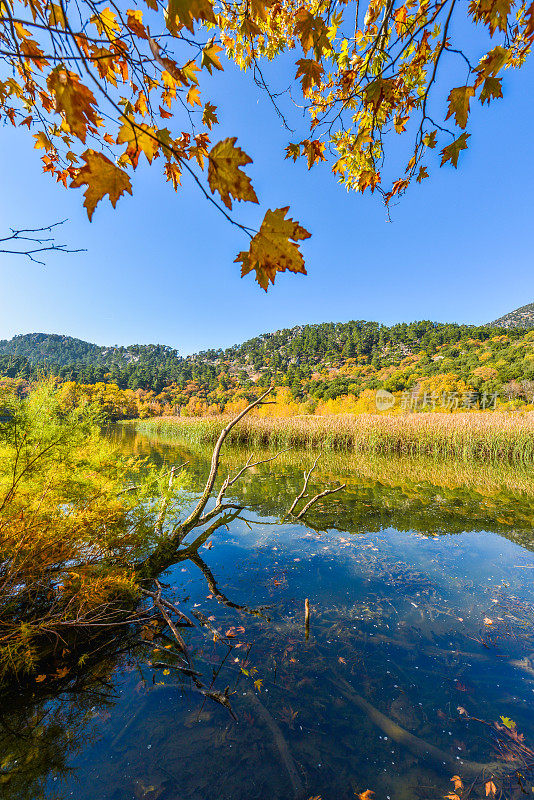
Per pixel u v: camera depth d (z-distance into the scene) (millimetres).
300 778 1520
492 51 846
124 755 1609
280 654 2293
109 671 2137
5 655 1881
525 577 3391
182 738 1697
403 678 2090
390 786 1486
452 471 8961
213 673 2121
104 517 2727
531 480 7797
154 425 27359
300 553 3969
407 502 6047
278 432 14125
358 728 1764
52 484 2564
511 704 1927
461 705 1909
